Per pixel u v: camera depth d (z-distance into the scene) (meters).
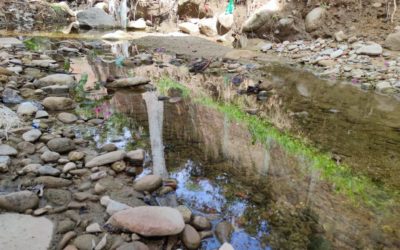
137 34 9.68
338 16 7.28
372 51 5.84
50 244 1.50
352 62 5.77
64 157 2.30
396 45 5.85
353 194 2.05
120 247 1.46
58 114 3.07
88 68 5.05
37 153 2.30
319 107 3.82
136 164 2.27
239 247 1.57
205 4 10.84
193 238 1.56
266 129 3.09
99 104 3.45
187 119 3.21
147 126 2.96
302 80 5.08
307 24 7.50
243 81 4.88
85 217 1.71
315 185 2.14
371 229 1.73
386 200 2.00
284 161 2.47
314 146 2.77
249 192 2.04
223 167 2.33
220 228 1.67
